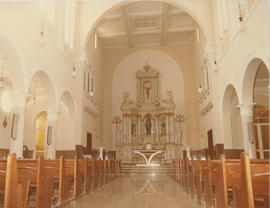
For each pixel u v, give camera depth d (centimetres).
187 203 548
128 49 2311
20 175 365
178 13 1812
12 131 823
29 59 914
